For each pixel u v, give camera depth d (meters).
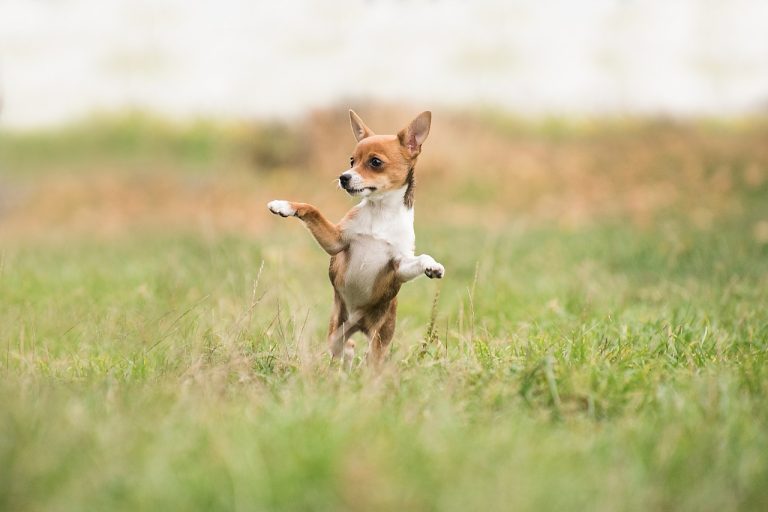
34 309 26.17
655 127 71.62
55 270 35.97
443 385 17.11
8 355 20.78
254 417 14.70
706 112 82.25
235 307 25.05
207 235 40.34
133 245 44.78
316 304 26.47
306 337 21.17
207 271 30.55
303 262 34.31
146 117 93.50
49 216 63.03
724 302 25.67
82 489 11.88
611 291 28.80
